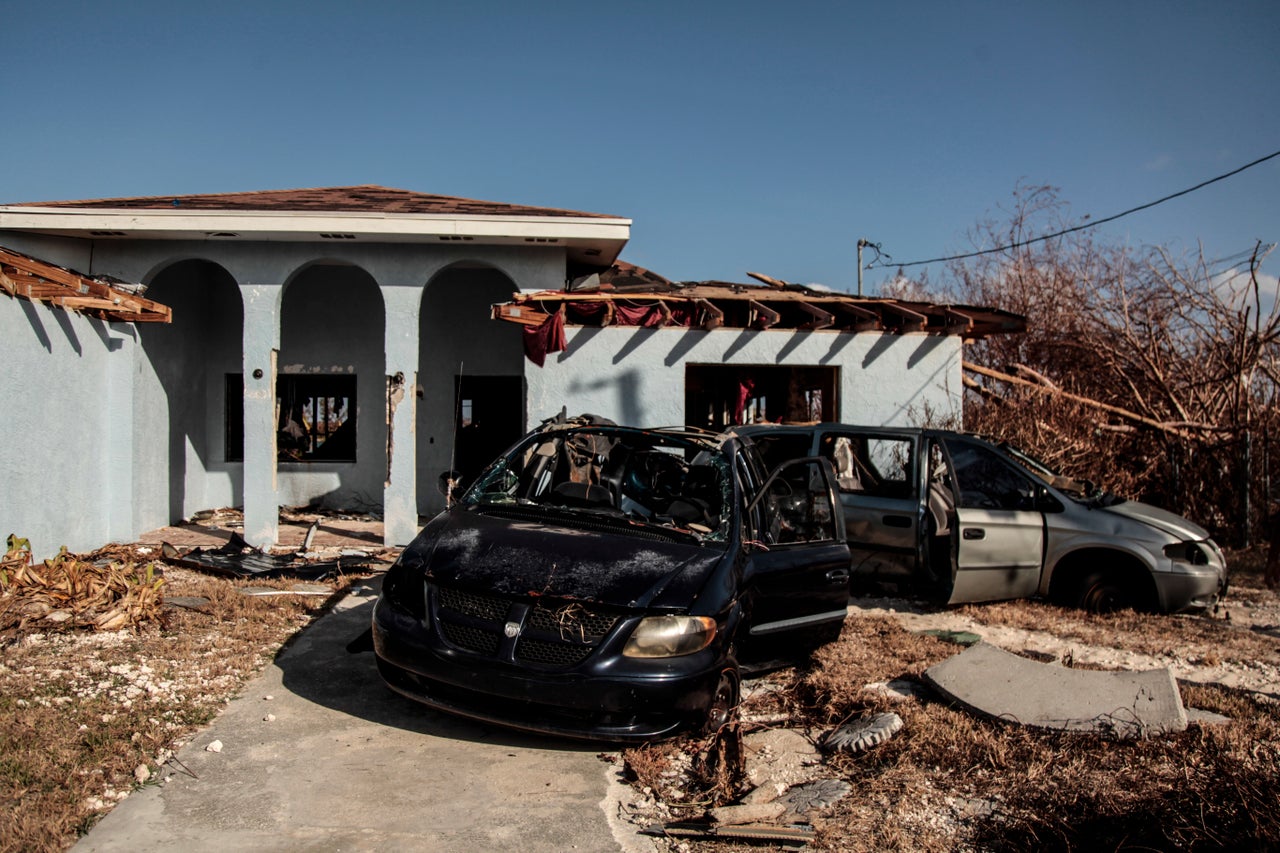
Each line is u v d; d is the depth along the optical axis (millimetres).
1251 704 5621
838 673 6031
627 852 3656
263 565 9117
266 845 3518
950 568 7836
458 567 4648
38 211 9852
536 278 11195
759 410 15297
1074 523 8070
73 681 5184
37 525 8805
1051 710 5152
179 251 10602
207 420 13578
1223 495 12602
